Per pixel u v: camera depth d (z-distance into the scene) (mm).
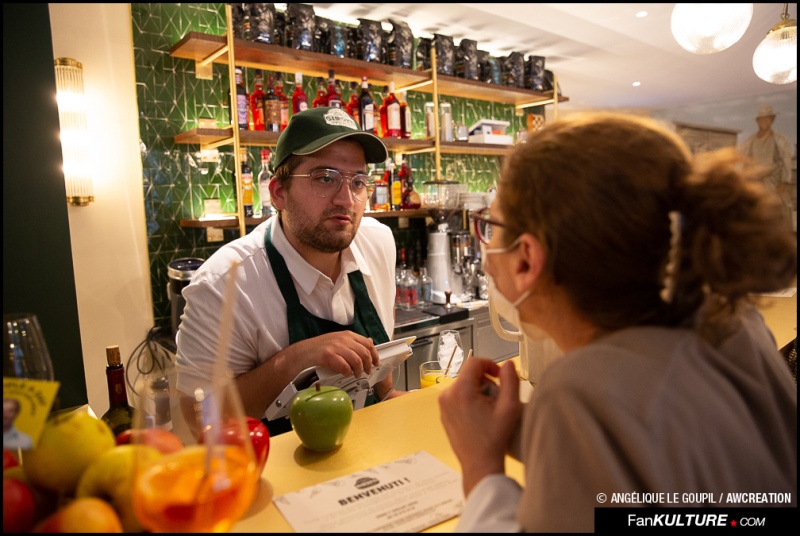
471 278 3100
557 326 627
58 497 597
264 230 1540
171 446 569
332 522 636
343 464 784
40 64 849
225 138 2516
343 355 1129
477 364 704
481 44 3516
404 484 721
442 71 3193
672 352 521
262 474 759
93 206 2398
